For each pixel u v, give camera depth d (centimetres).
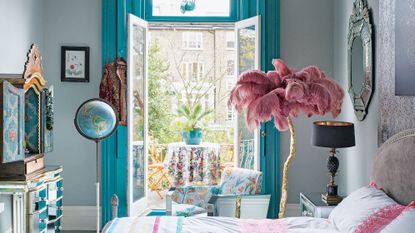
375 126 448
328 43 613
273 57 611
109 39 606
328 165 455
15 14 521
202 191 528
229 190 525
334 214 360
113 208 393
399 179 334
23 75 445
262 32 609
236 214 480
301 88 419
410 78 349
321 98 429
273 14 611
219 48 1062
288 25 614
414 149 318
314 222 364
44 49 609
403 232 248
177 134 988
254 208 490
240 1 629
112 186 611
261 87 440
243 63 625
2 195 435
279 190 614
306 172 616
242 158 632
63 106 611
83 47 607
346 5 556
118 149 609
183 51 1062
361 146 493
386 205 314
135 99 622
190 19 633
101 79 605
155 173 820
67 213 613
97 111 473
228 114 998
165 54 1056
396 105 381
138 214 618
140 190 636
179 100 1005
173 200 526
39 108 481
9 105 417
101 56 610
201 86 957
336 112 452
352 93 512
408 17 352
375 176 375
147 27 636
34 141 483
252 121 440
